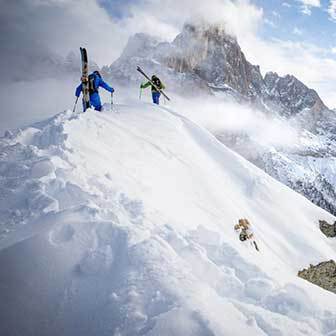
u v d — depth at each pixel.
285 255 14.72
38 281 4.07
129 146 11.61
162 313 3.59
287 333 3.96
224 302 4.05
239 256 5.67
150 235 4.84
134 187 7.77
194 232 6.15
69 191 5.68
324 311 4.66
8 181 5.98
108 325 3.58
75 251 4.42
